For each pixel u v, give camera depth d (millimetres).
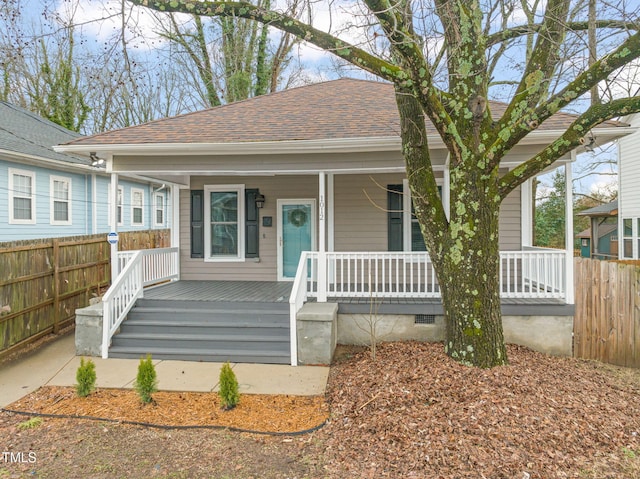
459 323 5008
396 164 7020
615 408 4242
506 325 6664
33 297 6836
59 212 12883
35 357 6266
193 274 9672
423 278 8922
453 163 4980
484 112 4816
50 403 4625
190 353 6211
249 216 9555
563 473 3141
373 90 9703
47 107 15000
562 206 23609
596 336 6664
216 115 8516
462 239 4910
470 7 4922
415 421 3797
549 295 6734
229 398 4422
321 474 3234
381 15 4020
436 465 3221
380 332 6840
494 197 4867
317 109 8531
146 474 3271
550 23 5047
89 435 3885
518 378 4609
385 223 8953
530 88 4730
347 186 9047
